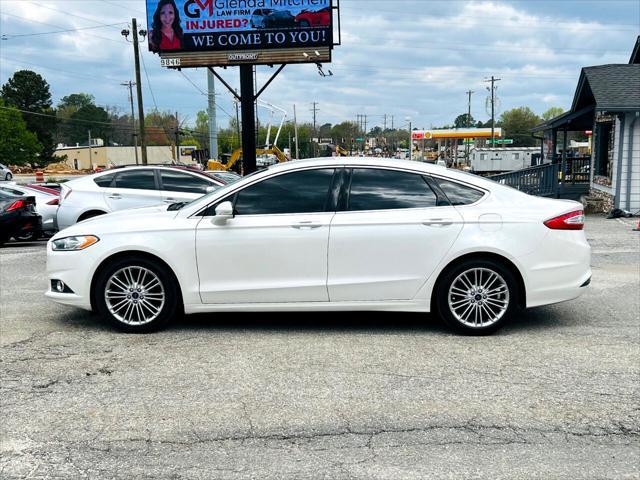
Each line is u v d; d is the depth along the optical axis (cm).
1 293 788
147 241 566
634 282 809
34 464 338
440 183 575
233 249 564
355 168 578
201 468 333
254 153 1939
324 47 1814
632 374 463
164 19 1828
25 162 8550
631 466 333
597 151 1962
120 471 330
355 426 380
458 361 495
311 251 561
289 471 329
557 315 641
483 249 553
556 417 392
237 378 461
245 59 1834
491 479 319
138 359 506
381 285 562
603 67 1794
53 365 493
